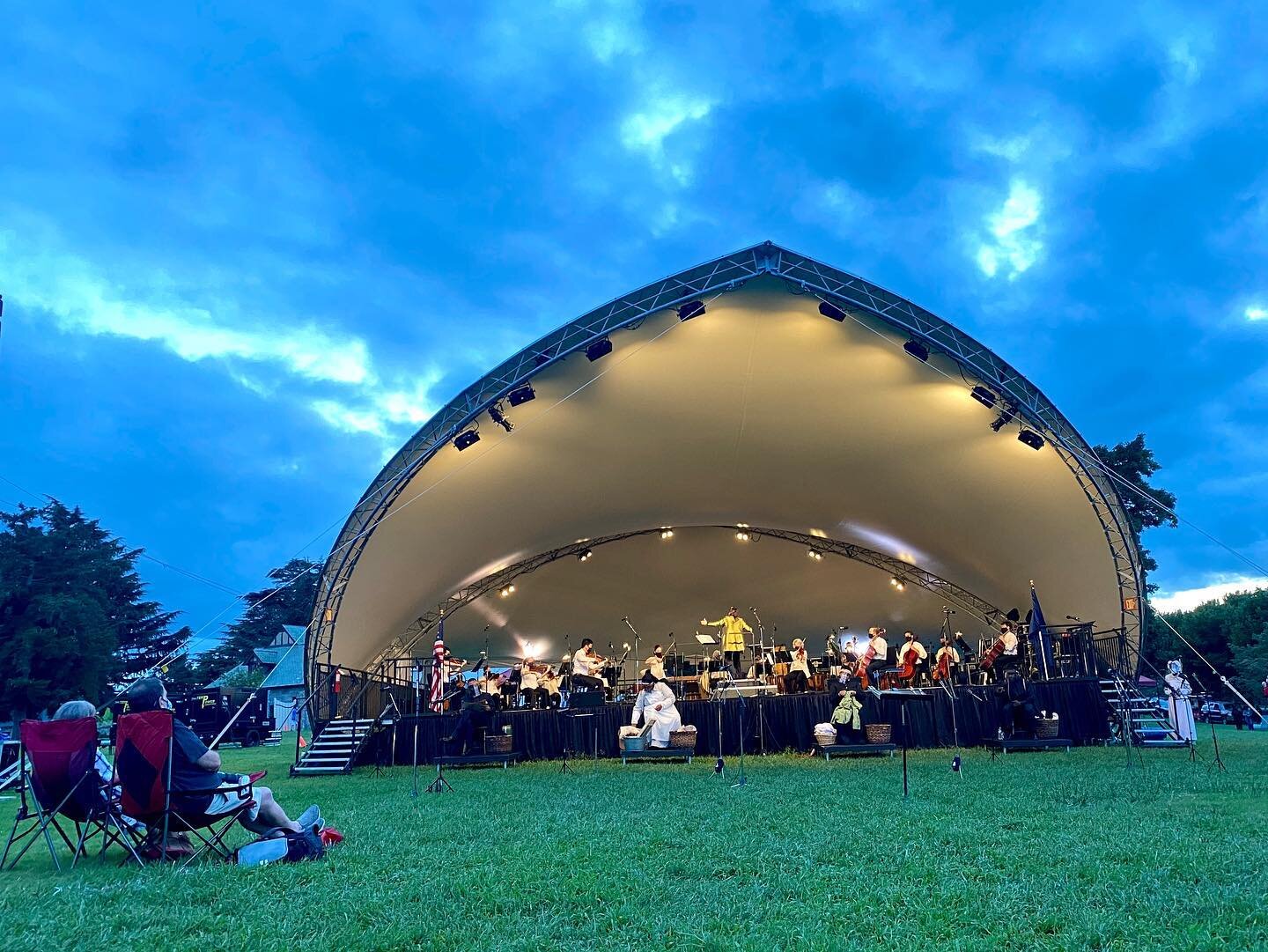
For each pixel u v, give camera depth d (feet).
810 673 71.20
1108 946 14.38
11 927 16.12
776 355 63.82
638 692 64.44
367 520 67.26
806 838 24.06
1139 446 134.72
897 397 67.15
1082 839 22.68
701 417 71.72
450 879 19.62
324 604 70.54
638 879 19.40
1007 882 18.35
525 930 15.81
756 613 102.12
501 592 98.32
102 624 136.56
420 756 65.46
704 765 53.98
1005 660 65.41
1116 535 70.74
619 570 100.22
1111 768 42.16
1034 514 74.64
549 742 64.90
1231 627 147.02
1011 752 56.65
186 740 22.30
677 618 102.73
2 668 123.75
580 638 102.27
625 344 61.52
